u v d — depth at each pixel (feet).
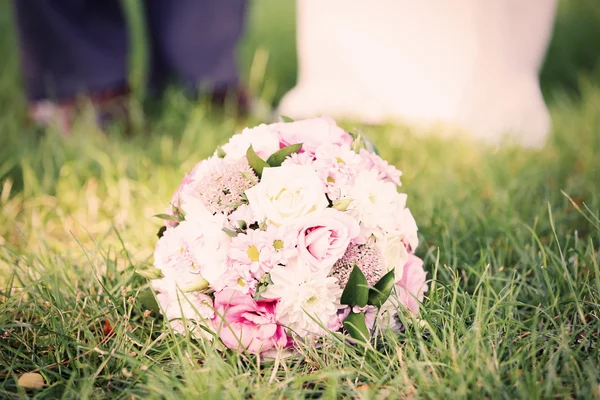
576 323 3.63
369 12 5.68
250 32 9.47
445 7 5.48
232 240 3.37
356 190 3.48
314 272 3.36
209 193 3.47
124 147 5.40
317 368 3.45
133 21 7.60
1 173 4.91
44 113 6.01
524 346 3.38
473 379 3.20
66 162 5.13
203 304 3.48
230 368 3.33
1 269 4.00
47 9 5.84
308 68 6.23
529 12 5.54
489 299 3.64
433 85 5.64
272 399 3.24
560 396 3.21
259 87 7.52
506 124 5.54
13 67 7.53
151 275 3.59
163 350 3.55
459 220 4.31
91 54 6.01
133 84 6.63
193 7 6.11
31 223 4.54
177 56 6.25
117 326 3.58
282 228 3.35
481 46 5.48
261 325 3.39
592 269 3.81
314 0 5.94
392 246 3.53
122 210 4.58
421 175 4.97
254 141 3.59
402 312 3.50
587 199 4.66
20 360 3.53
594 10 10.22
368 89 5.92
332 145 3.56
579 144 5.47
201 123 5.76
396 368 3.40
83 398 3.23
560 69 8.02
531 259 3.94
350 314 3.43
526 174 4.96
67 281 3.89
